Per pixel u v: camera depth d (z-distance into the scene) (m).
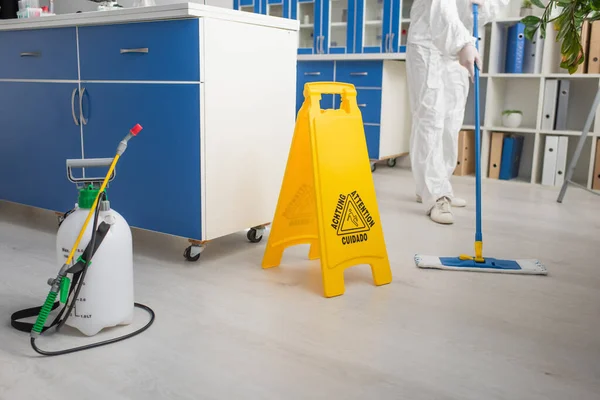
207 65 1.85
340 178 1.75
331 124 1.76
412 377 1.25
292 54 2.21
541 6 1.85
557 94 3.62
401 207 2.97
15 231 2.38
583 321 1.58
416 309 1.63
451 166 2.84
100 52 2.07
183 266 1.97
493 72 3.77
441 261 2.02
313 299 1.69
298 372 1.26
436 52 2.66
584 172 3.83
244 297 1.70
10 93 2.42
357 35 3.98
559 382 1.25
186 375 1.24
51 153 2.32
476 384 1.23
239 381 1.22
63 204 2.34
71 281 1.36
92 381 1.21
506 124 3.87
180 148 1.92
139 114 2.00
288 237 1.98
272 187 2.22
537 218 2.78
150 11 1.86
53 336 1.41
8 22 2.33
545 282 1.88
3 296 1.67
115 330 1.45
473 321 1.56
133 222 2.11
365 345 1.40
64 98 2.22
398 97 4.09
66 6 4.48
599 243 2.37
